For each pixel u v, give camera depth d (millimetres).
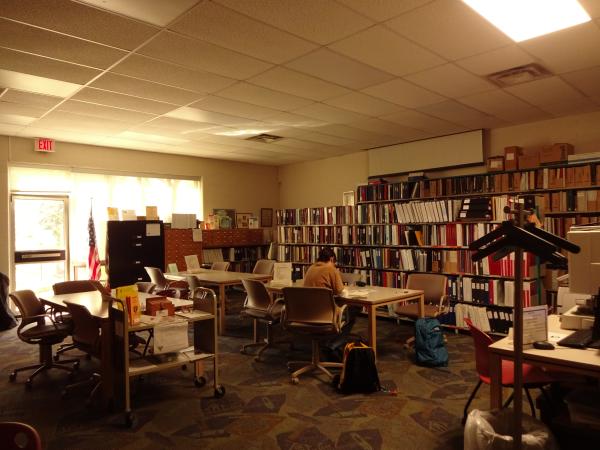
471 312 5309
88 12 2748
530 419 2053
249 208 9070
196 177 8273
